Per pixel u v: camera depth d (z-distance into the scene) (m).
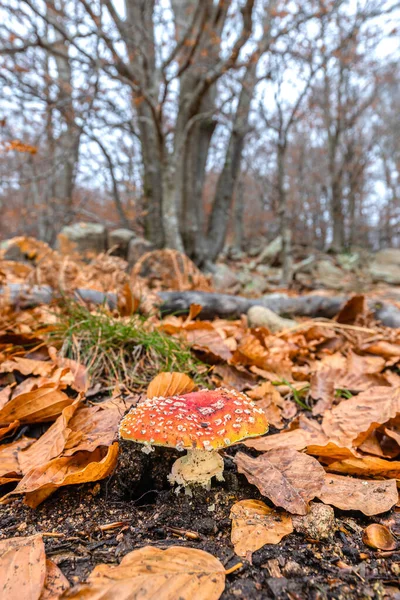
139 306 0.68
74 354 0.51
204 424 0.28
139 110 1.73
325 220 4.50
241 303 0.86
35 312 0.63
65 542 0.26
